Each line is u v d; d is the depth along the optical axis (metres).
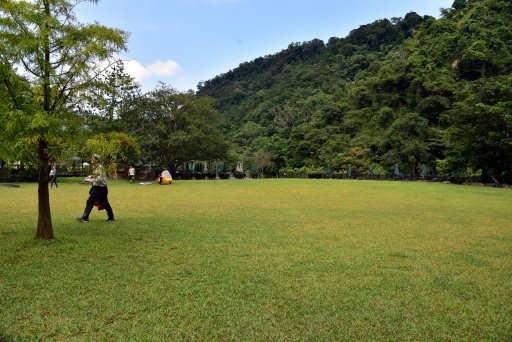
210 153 39.53
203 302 4.35
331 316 4.04
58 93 7.15
